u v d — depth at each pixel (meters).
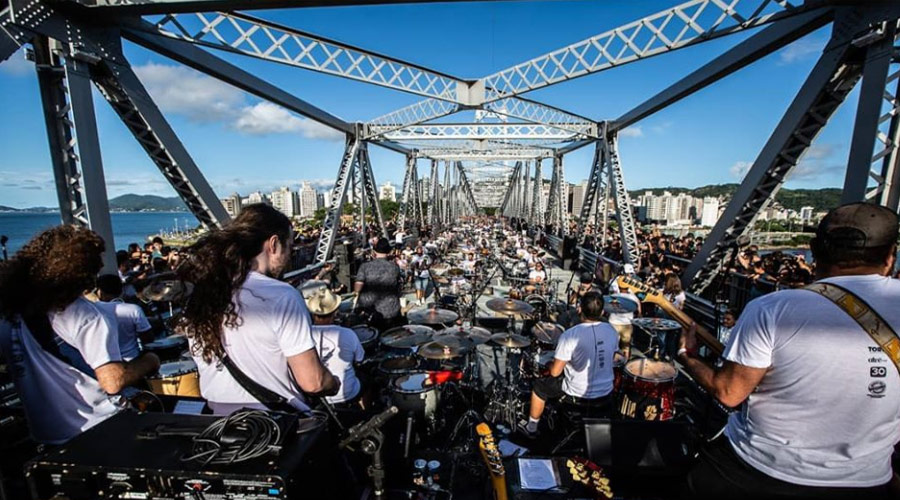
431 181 30.62
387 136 13.89
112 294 4.11
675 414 4.30
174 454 1.36
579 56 7.46
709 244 7.00
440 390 4.16
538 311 8.09
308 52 7.21
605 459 2.67
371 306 6.12
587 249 16.61
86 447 1.38
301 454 1.39
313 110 11.27
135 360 2.04
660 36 6.16
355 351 3.58
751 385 1.46
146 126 5.96
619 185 12.23
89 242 1.88
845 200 4.60
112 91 5.67
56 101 4.91
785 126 5.56
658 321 5.68
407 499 2.49
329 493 1.59
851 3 4.33
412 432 3.00
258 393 1.68
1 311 1.78
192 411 2.47
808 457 1.36
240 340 1.62
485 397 4.71
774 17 4.86
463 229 33.72
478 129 14.03
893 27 4.05
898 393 1.26
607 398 3.92
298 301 1.71
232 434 1.36
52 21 4.55
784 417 1.39
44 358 1.82
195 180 6.71
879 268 1.37
